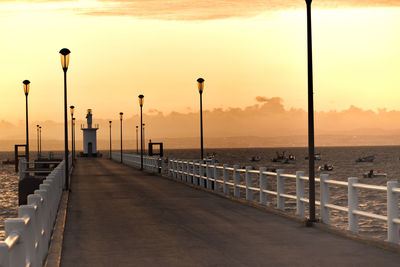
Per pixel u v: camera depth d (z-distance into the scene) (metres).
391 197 11.44
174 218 17.05
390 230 11.51
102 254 11.27
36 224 8.66
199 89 34.53
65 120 28.64
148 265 10.16
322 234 13.53
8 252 4.75
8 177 104.00
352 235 12.68
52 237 12.98
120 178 40.72
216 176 26.53
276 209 18.31
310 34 15.19
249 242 12.48
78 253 11.42
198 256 10.93
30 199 8.91
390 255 10.73
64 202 21.64
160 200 23.11
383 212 51.62
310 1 15.20
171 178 38.06
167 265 10.13
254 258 10.65
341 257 10.61
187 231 14.30
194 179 31.11
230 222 15.96
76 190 29.06
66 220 16.83
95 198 24.33
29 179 30.59
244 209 19.45
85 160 95.38
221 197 24.34
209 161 32.59
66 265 10.25
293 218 16.25
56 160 49.47
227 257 10.80
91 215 18.05
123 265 10.19
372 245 11.81
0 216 46.00
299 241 12.53
